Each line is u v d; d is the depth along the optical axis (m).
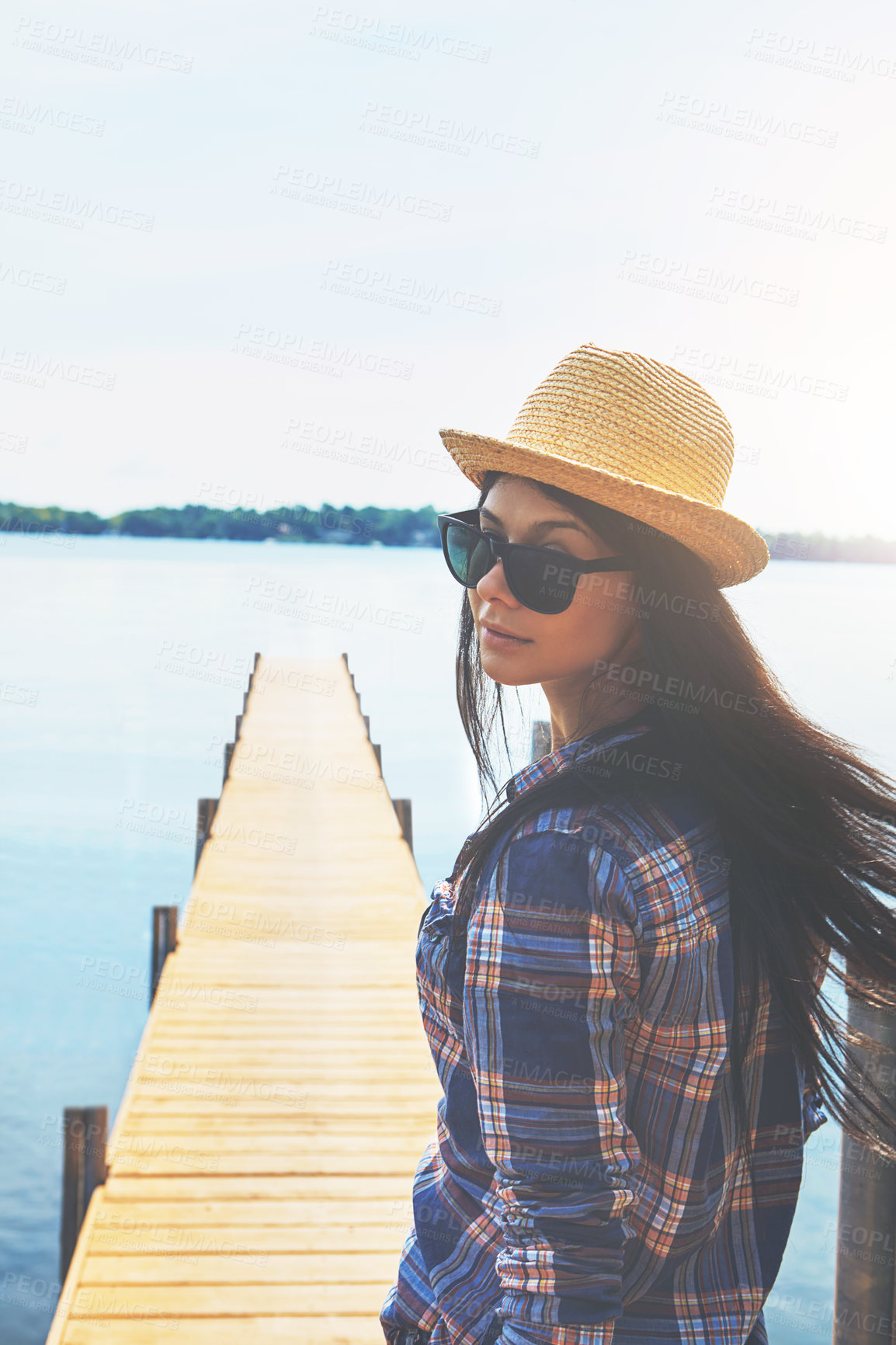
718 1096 0.78
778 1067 0.85
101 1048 20.00
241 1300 2.63
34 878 27.58
